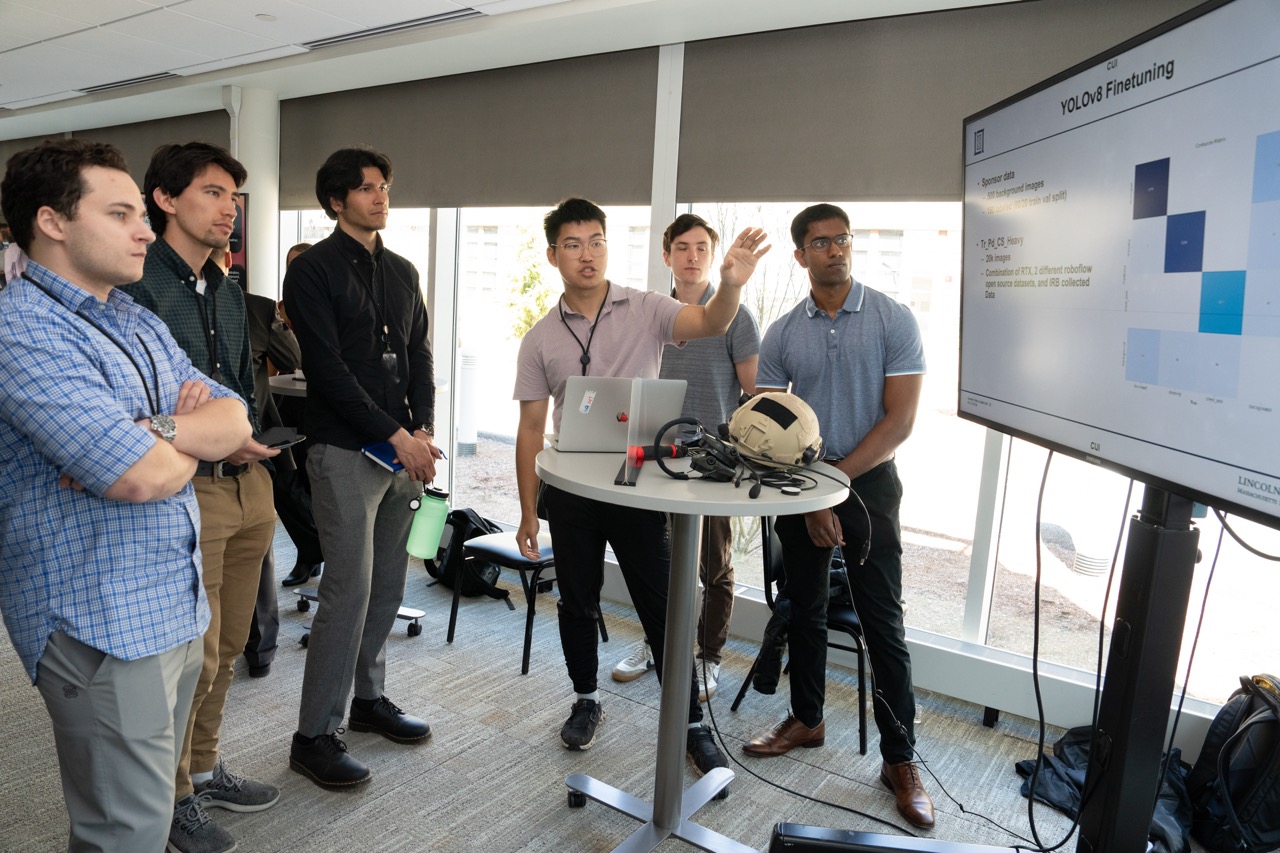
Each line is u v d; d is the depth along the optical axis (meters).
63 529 1.43
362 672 2.74
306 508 3.93
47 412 1.34
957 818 2.48
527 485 2.65
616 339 2.53
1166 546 1.54
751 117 3.65
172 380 1.63
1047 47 3.00
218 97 5.58
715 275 4.00
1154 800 1.65
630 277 4.27
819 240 2.45
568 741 2.72
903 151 3.30
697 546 2.11
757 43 3.63
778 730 2.81
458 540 4.12
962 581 3.64
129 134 6.63
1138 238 1.52
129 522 1.47
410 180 4.89
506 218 4.86
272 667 3.24
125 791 1.50
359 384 2.41
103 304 1.49
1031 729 3.06
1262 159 1.22
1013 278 2.01
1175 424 1.42
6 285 1.48
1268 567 2.93
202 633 1.63
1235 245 1.28
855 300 2.51
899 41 3.29
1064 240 1.78
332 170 2.37
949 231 3.45
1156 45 1.46
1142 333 1.51
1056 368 1.82
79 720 1.46
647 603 2.49
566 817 2.38
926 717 3.14
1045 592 3.43
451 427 5.14
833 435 2.55
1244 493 1.26
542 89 4.31
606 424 2.19
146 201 2.07
